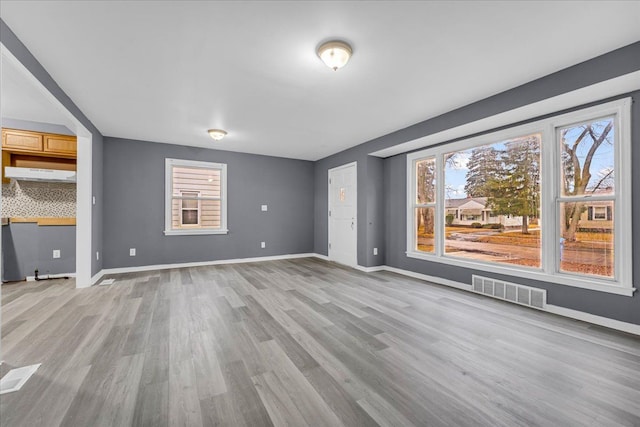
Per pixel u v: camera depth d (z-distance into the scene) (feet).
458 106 11.05
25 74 7.11
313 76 8.73
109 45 7.10
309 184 21.88
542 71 8.37
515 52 7.42
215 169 18.42
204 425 4.46
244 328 8.16
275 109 11.43
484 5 5.77
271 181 20.31
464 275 12.36
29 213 14.29
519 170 10.80
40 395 5.15
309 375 5.84
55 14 5.94
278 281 13.76
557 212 9.62
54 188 14.73
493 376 5.82
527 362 6.35
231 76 8.71
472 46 7.18
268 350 6.88
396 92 9.82
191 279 14.07
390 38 6.87
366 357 6.56
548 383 5.58
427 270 14.14
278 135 15.15
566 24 6.31
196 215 18.03
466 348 7.00
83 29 6.46
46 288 12.38
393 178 16.33
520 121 10.50
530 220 10.44
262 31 6.59
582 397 5.16
